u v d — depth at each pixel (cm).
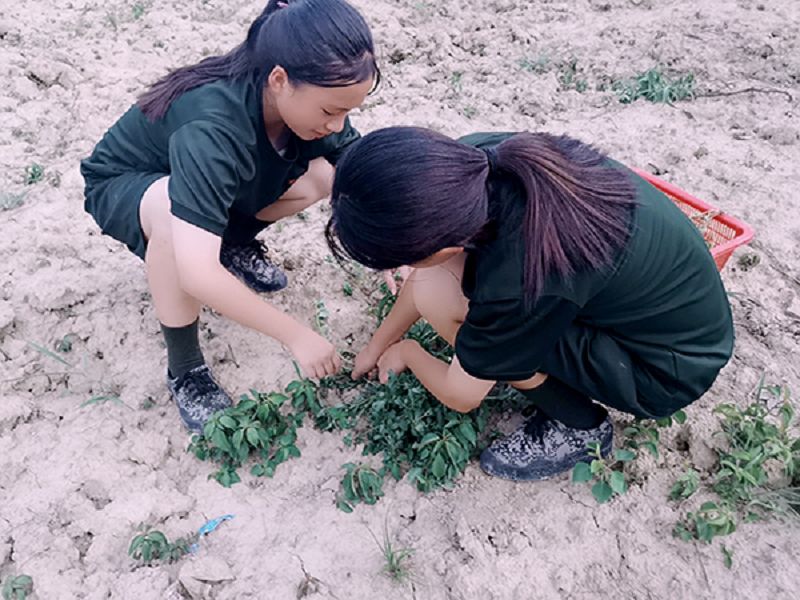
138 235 233
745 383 258
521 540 219
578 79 415
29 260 294
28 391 258
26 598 207
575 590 210
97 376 262
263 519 225
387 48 432
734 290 295
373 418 245
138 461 238
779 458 224
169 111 222
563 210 165
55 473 233
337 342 276
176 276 225
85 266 296
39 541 217
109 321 275
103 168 244
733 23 441
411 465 236
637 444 236
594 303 193
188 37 430
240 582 210
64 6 458
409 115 385
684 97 395
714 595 207
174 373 249
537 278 167
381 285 288
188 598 208
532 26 466
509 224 170
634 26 450
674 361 206
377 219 156
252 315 214
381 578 211
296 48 195
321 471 237
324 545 218
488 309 179
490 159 169
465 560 215
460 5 481
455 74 420
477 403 223
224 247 275
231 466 237
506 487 232
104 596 208
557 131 378
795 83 402
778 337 276
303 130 214
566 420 227
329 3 197
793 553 213
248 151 216
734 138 371
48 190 329
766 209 329
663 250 189
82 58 405
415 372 233
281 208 274
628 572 213
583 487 231
